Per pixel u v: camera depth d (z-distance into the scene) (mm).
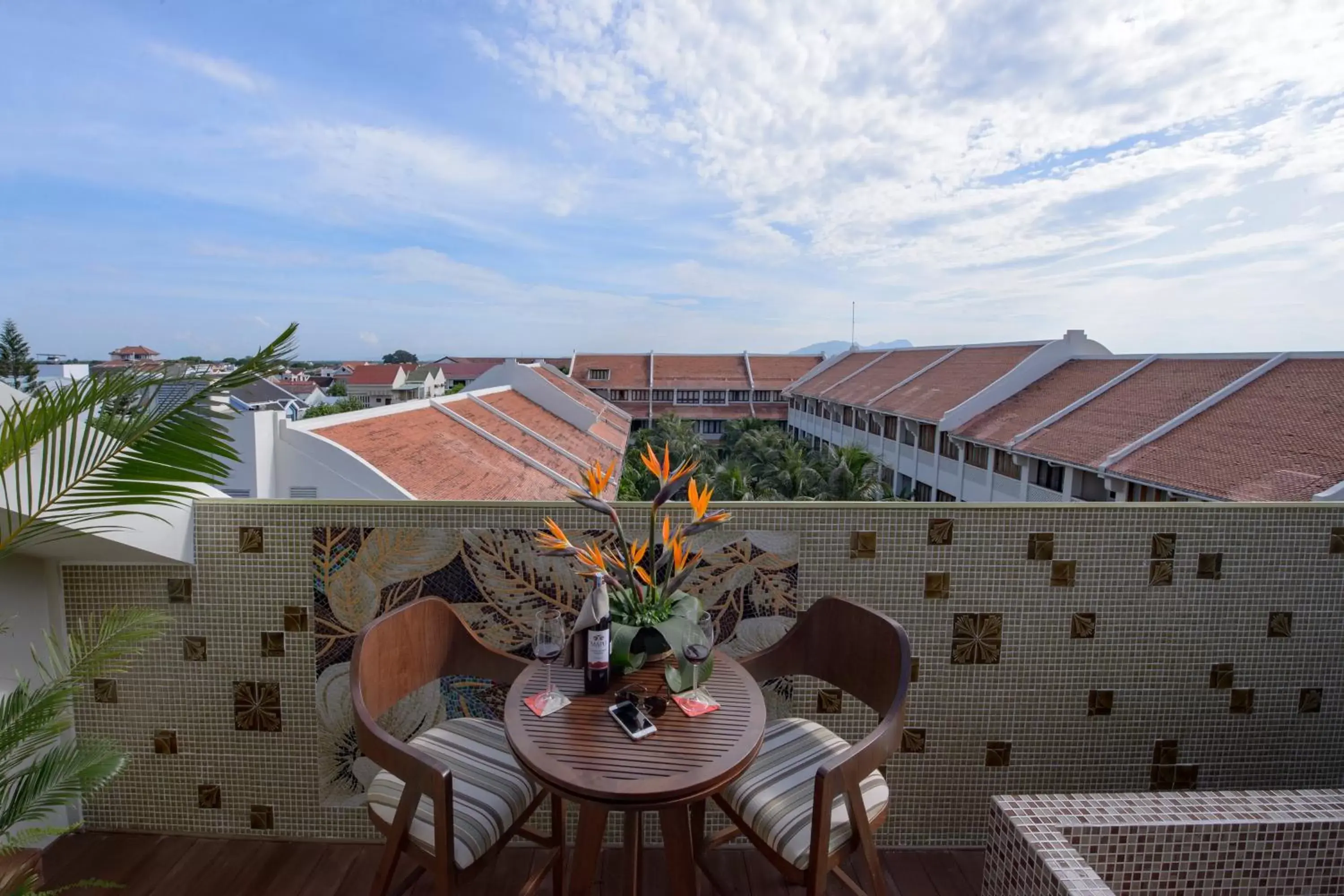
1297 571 2266
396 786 1646
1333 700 2336
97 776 1694
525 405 21625
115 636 1801
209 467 1574
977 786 2334
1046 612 2262
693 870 1505
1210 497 11398
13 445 1393
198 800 2293
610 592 1744
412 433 12609
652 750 1373
